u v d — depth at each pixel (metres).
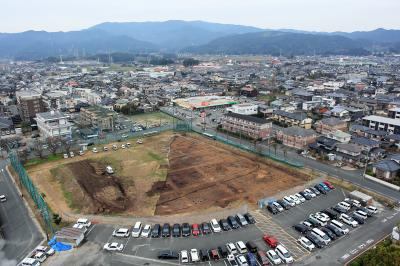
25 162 104.12
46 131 128.00
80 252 58.75
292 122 144.25
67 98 191.00
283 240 61.84
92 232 65.00
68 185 87.44
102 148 119.69
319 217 68.25
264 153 110.38
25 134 139.25
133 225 67.31
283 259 55.44
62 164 103.25
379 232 64.00
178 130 143.38
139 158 109.00
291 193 80.69
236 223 66.38
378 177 88.56
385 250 52.16
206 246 60.09
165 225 65.81
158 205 76.12
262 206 74.19
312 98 192.12
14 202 79.19
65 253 58.47
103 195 81.38
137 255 57.66
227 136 133.12
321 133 131.25
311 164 100.88
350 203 75.12
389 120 130.38
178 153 113.62
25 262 55.00
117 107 184.88
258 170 97.44
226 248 58.62
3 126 138.50
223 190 83.81
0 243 63.19
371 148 104.44
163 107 196.75
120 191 83.81
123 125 153.25
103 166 102.62
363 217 68.62
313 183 86.38
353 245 59.84
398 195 79.25
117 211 73.56
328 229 64.12
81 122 158.38
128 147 120.94
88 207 75.12
